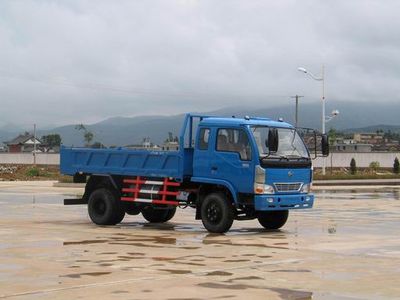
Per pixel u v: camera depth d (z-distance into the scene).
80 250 13.16
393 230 17.38
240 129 16.20
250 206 16.34
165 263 11.51
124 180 18.47
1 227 17.84
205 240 14.99
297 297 8.73
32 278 10.01
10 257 12.17
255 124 16.23
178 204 17.50
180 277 10.12
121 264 11.38
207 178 16.69
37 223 19.16
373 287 9.44
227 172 16.31
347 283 9.73
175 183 17.44
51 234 16.12
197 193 17.12
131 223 19.42
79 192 36.09
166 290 9.12
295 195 16.48
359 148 111.69
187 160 17.23
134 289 9.19
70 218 20.95
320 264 11.47
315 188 44.19
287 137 16.67
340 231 17.09
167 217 19.62
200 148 16.88
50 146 155.00
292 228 17.94
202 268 10.98
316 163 78.56
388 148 124.12
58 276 10.17
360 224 19.06
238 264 11.43
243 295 8.83
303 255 12.58
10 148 147.50
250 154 15.95
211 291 9.08
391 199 31.45
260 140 16.12
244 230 17.45
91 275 10.27
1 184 46.16
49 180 53.53
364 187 45.69
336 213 23.12
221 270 10.79
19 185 44.75
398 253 12.88
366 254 12.73
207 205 16.66
